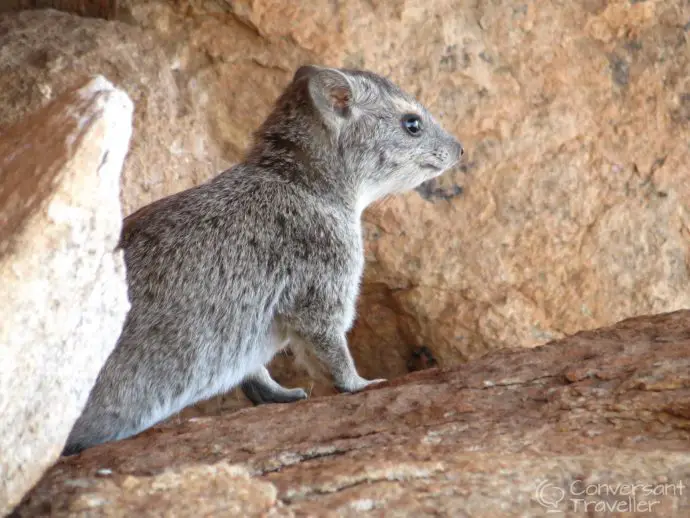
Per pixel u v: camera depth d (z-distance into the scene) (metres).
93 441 9.86
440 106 14.84
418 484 6.87
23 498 6.96
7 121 13.27
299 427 8.33
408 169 11.67
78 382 7.10
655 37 15.46
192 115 14.49
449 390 8.68
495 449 7.37
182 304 10.11
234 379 10.64
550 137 15.20
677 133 15.45
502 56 15.09
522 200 15.11
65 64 13.77
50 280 6.60
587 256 15.15
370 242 14.91
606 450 7.19
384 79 11.72
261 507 6.58
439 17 14.77
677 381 7.88
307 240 10.77
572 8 15.25
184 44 14.61
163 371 10.04
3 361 6.42
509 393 8.42
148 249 10.24
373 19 14.48
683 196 15.34
